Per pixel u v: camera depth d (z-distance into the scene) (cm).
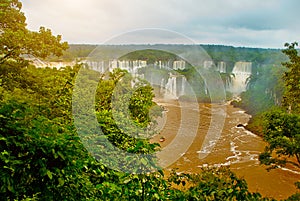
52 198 311
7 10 1188
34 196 306
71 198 322
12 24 1190
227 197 344
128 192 277
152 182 281
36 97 402
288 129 1220
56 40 1145
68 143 305
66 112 374
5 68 1048
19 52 1083
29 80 1017
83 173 338
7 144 286
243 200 345
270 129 1277
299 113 1413
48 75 984
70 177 325
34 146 295
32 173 302
